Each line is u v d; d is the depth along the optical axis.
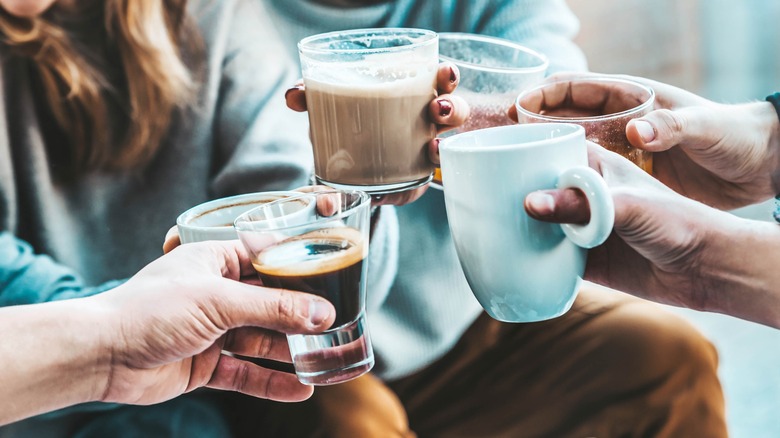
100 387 0.70
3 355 0.67
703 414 1.40
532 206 0.56
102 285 1.40
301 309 0.61
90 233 1.38
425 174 0.80
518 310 0.64
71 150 1.35
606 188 0.54
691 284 0.77
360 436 1.37
